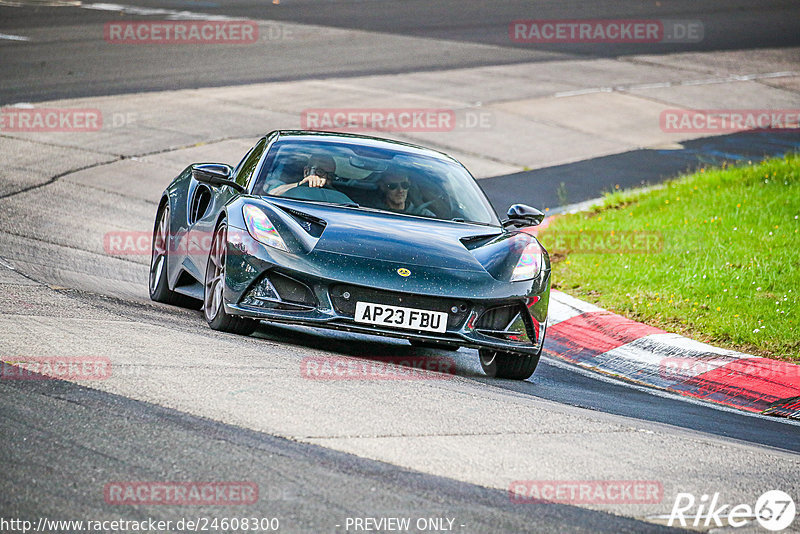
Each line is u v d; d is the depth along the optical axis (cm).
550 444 1728
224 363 2006
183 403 1695
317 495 1349
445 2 12862
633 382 2739
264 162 2655
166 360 1972
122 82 7288
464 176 2830
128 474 1367
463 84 8106
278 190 2542
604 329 3130
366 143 2842
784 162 5350
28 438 1466
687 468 1694
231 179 2873
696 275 3534
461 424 1778
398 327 2236
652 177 5897
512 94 7888
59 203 4338
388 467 1493
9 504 1238
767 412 2519
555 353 3042
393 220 2481
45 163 5062
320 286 2222
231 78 7750
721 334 3056
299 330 2697
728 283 3459
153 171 5144
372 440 1611
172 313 2694
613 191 5491
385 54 9188
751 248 3856
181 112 6500
